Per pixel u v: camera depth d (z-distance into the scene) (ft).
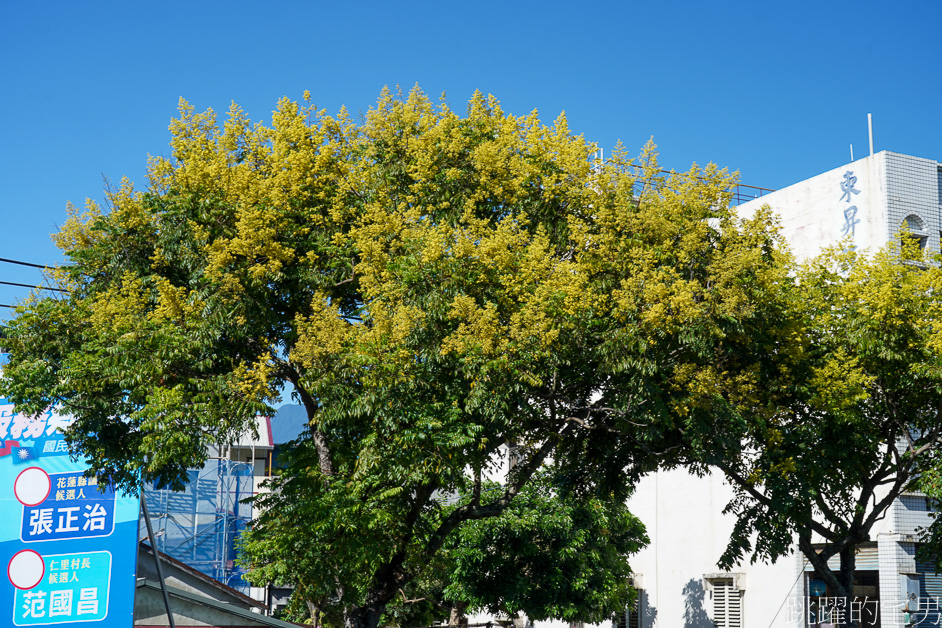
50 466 52.85
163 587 52.75
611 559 101.45
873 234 91.81
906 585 81.92
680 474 110.01
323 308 54.85
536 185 59.72
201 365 56.18
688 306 51.93
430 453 53.57
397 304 54.90
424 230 56.44
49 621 50.49
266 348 59.21
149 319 56.24
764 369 62.95
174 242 58.95
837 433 63.26
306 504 58.29
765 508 67.26
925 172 93.56
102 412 53.72
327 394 54.54
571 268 54.70
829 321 65.21
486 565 96.78
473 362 52.19
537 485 92.73
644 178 58.80
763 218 59.77
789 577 93.15
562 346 52.85
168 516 111.55
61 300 58.18
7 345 55.67
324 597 65.67
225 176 59.31
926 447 63.87
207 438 54.44
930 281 63.87
